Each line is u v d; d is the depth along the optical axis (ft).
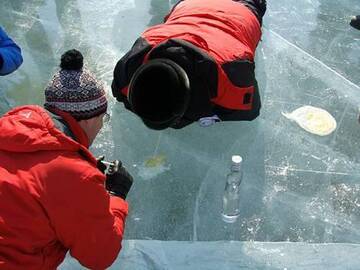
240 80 8.02
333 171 8.73
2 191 5.14
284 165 8.81
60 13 11.83
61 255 5.89
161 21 11.71
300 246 7.59
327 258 7.41
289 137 9.28
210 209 8.11
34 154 5.22
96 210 5.34
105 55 10.71
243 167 8.75
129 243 7.53
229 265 7.27
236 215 7.93
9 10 11.85
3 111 9.38
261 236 7.73
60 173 5.14
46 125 5.24
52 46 10.89
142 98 7.05
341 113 9.76
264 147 9.11
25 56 10.59
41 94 9.78
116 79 8.43
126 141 9.18
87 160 5.44
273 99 9.99
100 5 12.13
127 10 12.01
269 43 11.25
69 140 5.22
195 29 8.50
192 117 7.74
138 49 8.07
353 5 12.59
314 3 12.58
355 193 8.38
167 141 9.21
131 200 8.22
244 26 8.95
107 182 6.67
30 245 5.31
